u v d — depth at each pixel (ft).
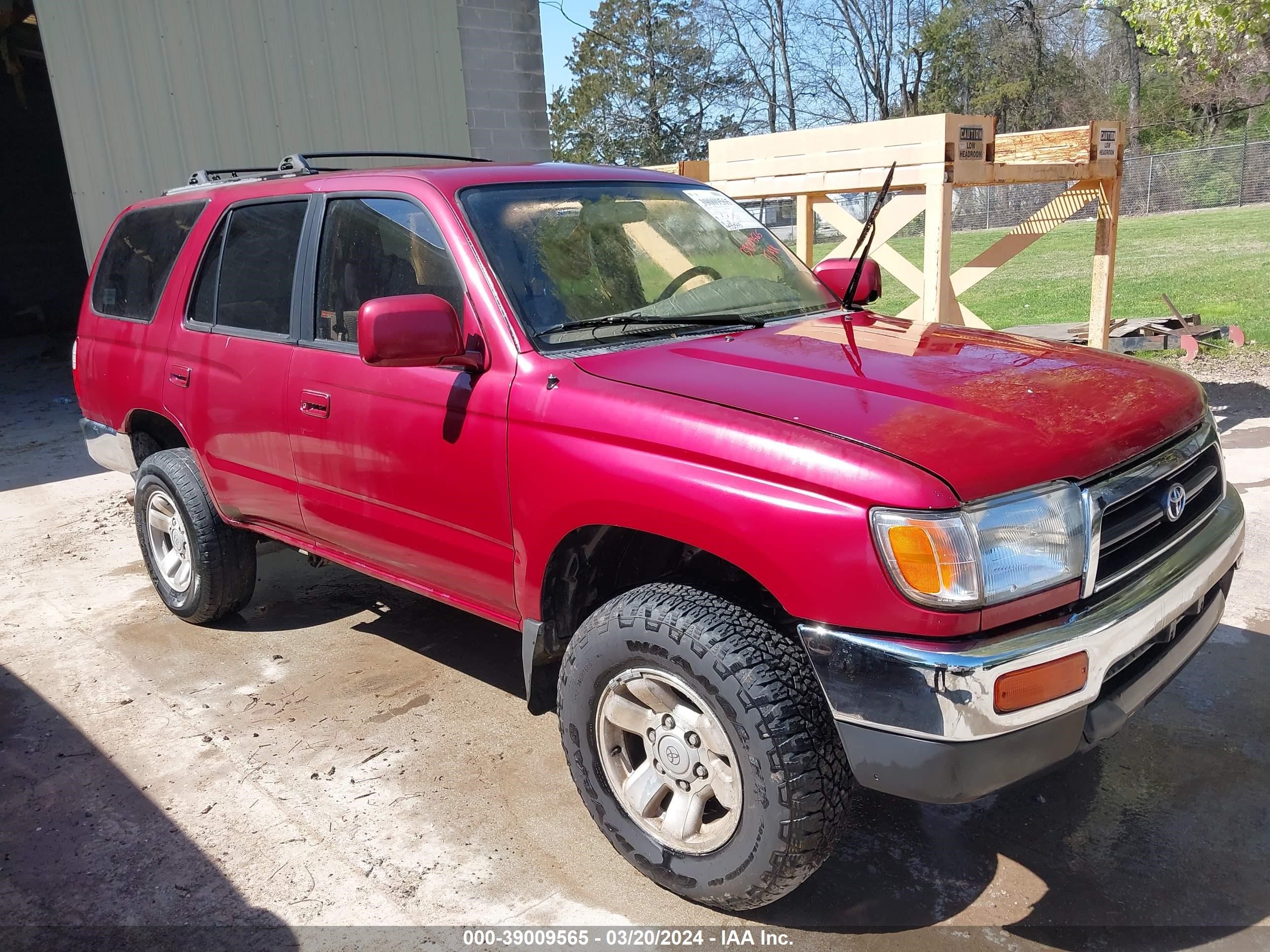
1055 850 9.64
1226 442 22.15
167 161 28.02
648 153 156.97
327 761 11.75
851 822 10.22
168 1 27.53
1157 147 140.97
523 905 9.18
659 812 9.22
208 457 13.99
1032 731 7.33
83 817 10.83
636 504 8.46
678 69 154.51
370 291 11.39
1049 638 7.31
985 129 18.83
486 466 9.84
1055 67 147.74
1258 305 41.16
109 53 26.78
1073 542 7.58
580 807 10.70
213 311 13.84
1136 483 8.03
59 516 22.71
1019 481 7.47
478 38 33.32
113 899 9.48
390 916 9.11
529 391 9.46
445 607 16.39
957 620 7.18
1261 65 123.24
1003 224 119.65
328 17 30.14
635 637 8.46
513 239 10.61
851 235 21.34
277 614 16.33
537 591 9.64
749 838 8.09
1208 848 9.53
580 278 10.67
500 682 13.62
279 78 29.53
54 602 17.35
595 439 8.84
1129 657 8.05
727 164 22.22
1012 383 8.79
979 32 147.54
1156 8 42.01
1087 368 9.40
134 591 17.72
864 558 7.30
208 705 13.28
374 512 11.51
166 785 11.39
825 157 20.12
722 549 7.99
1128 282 52.49
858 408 8.14
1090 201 23.65
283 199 12.82
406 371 10.64
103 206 27.17
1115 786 10.57
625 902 9.18
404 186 11.23
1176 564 8.46
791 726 7.75
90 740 12.48
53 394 39.04
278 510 13.17
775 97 154.61
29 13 39.42
